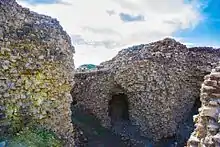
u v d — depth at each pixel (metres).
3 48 9.51
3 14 9.65
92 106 19.72
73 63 12.59
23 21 10.43
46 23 11.32
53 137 10.54
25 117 10.07
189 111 20.02
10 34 9.77
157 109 18.61
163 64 18.80
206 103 6.98
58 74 11.46
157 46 19.22
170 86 18.78
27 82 10.21
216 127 6.41
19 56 9.98
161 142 18.50
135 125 19.23
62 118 11.70
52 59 11.14
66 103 11.96
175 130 18.94
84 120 19.00
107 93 19.62
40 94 10.68
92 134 18.03
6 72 9.56
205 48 20.05
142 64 18.86
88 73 20.06
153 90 18.69
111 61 21.33
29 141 9.42
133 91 19.17
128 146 18.50
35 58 10.50
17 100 9.86
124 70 19.23
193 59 19.73
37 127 10.41
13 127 9.61
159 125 18.55
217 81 6.95
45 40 10.92
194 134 7.30
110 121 19.64
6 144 8.85
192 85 19.77
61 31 11.98
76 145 16.58
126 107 20.64
